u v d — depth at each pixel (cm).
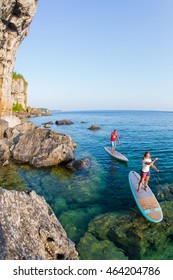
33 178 1330
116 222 845
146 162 1009
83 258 652
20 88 7225
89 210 959
